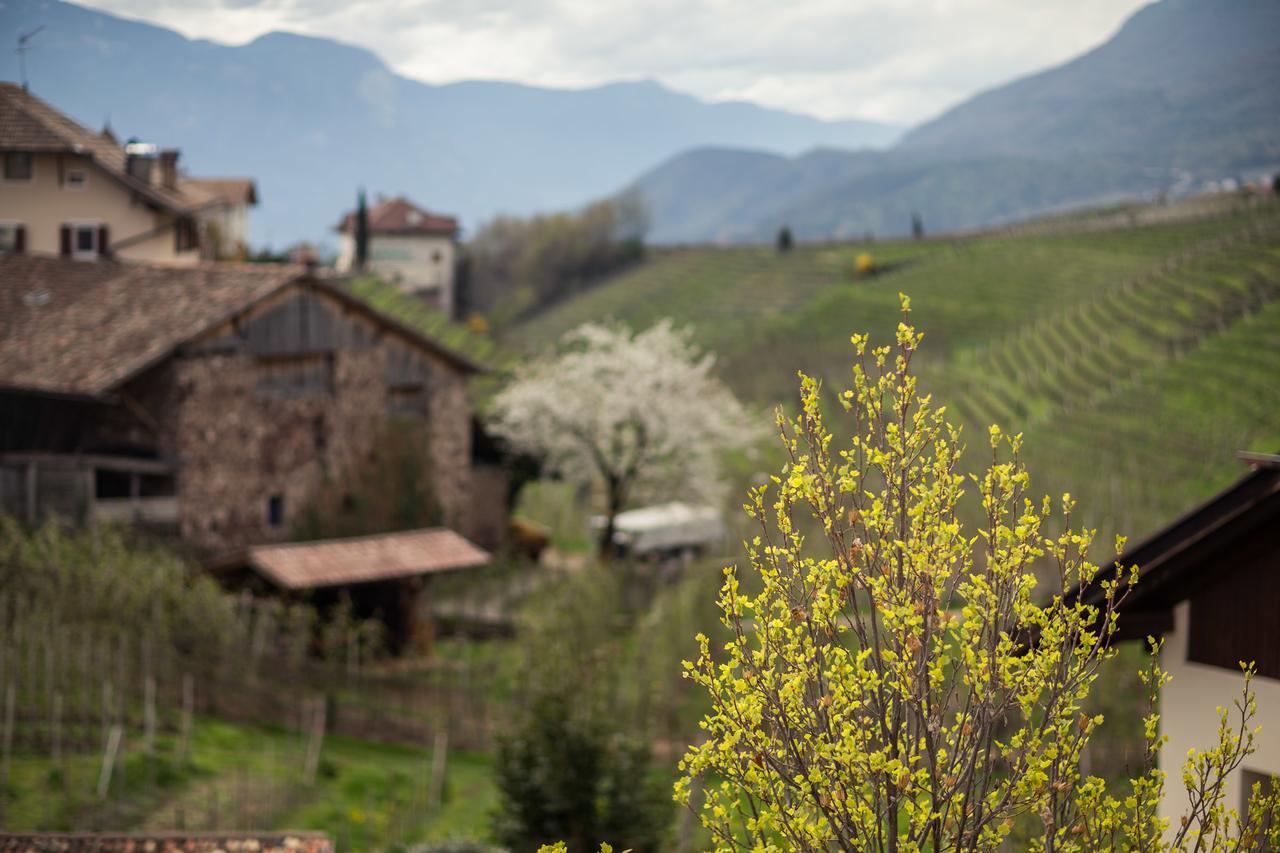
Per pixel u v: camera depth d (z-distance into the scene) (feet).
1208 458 124.88
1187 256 208.95
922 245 347.77
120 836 39.17
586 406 142.10
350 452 118.83
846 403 19.51
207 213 195.00
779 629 18.72
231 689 75.46
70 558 74.43
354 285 227.61
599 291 401.70
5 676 63.41
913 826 18.28
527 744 56.39
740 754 19.01
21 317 111.04
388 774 71.05
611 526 141.49
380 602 99.66
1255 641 27.58
